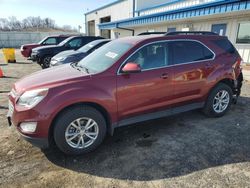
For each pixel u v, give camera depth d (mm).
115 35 26375
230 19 11586
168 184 2654
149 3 22938
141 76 3533
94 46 8242
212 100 4469
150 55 3689
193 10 12008
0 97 6137
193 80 4086
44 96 2934
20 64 13820
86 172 2895
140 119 3711
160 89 3740
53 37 14891
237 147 3473
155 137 3826
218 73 4375
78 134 3188
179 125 4305
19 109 2955
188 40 4105
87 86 3145
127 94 3439
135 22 18500
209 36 4434
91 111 3189
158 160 3143
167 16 14297
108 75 3311
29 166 3012
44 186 2631
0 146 3500
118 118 3475
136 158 3199
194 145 3541
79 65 4035
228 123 4387
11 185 2641
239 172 2871
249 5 8844
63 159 3180
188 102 4184
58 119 3010
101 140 3387
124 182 2701
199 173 2850
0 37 40438
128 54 3502
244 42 11148
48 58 11125
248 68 10359
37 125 2912
